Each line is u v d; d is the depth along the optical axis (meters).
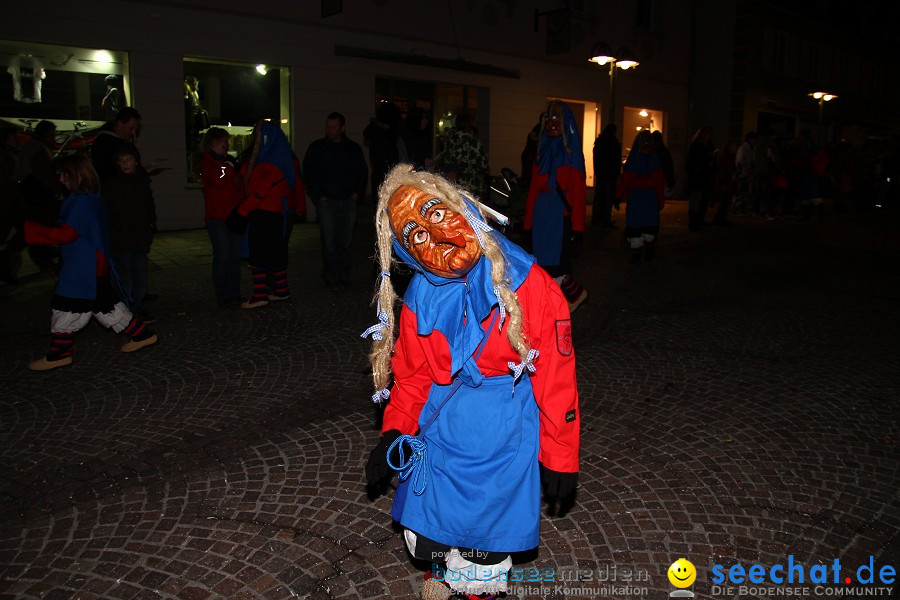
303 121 13.68
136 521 3.34
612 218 16.28
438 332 2.24
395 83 15.17
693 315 7.20
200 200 12.70
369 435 4.29
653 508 3.45
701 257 10.87
